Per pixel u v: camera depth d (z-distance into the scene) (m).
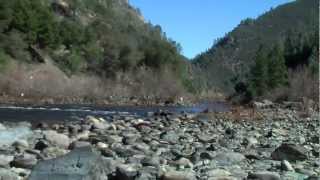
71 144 15.38
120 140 17.80
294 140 20.05
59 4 126.81
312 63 103.12
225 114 40.84
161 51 127.25
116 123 27.11
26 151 13.94
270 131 23.73
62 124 26.36
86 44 115.50
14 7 98.12
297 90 82.62
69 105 64.38
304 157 14.16
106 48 119.12
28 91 78.06
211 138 19.84
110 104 77.44
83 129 22.73
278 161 13.95
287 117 41.41
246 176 11.37
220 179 10.70
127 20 155.75
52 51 103.44
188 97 117.56
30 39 98.56
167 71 125.69
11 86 77.69
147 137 19.14
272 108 59.84
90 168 9.60
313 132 25.31
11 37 92.75
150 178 10.59
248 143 18.48
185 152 15.41
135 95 103.62
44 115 39.19
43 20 103.19
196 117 37.09
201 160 13.60
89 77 105.88
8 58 87.62
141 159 13.23
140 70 119.12
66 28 111.38
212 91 178.75
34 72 89.19
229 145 17.70
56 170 9.43
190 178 10.57
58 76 91.88
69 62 104.50
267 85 92.69
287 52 137.88
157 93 111.94
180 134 21.31
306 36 149.25
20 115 38.41
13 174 10.38
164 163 12.88
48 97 76.25
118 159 13.33
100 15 140.75
